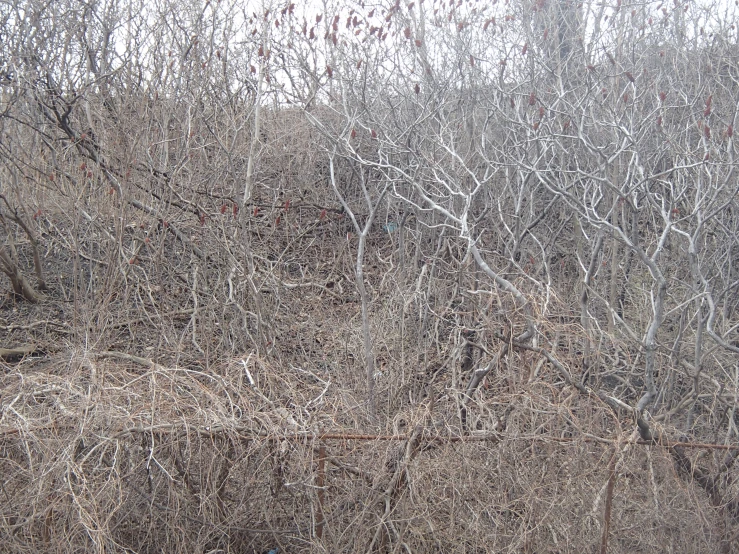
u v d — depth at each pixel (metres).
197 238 5.79
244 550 3.19
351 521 3.09
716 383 3.88
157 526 3.10
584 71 5.15
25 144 5.93
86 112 5.47
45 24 5.37
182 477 3.07
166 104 5.40
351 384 4.34
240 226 4.88
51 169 5.48
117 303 5.27
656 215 5.55
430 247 6.04
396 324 4.95
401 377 4.21
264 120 6.46
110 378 3.62
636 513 3.15
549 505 3.00
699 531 3.15
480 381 3.63
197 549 3.02
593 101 4.93
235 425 3.05
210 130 5.34
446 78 5.55
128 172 4.70
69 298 5.61
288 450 3.09
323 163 7.09
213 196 5.35
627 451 3.08
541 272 5.46
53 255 6.16
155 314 4.90
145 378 3.58
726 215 4.61
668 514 3.13
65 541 2.82
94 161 5.17
